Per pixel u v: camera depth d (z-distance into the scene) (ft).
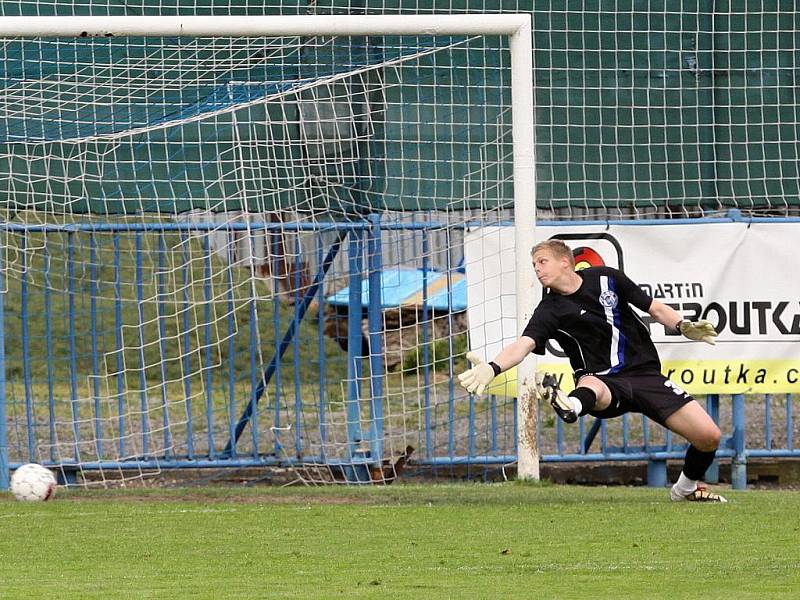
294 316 123.75
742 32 128.88
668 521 85.15
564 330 90.17
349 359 124.06
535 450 111.14
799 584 62.34
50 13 124.16
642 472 130.31
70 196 124.57
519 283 109.29
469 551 73.77
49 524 85.81
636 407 91.15
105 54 122.21
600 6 127.85
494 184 125.70
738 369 119.75
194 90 123.34
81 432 146.10
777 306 119.85
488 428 143.43
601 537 78.64
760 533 79.92
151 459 122.62
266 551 74.49
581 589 61.26
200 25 106.22
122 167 124.98
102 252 157.07
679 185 129.18
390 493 102.22
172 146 125.18
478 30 108.47
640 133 128.67
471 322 119.14
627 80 128.26
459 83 125.18
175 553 74.13
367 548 75.25
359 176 125.39
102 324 187.62
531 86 109.40
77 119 122.31
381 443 123.95
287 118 125.18
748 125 129.18
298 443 122.42
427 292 134.62
